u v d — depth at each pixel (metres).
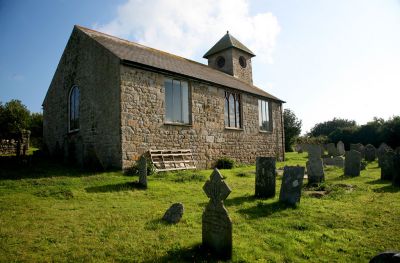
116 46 14.50
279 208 6.80
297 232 5.26
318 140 41.06
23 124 20.67
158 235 5.09
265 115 21.38
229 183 10.52
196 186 9.74
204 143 15.64
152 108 13.17
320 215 6.26
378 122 35.91
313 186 9.77
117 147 11.99
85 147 12.72
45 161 14.30
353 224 5.68
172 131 13.97
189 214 6.36
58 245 4.65
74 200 7.62
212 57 25.52
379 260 3.01
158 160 13.05
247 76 25.73
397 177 9.55
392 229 5.36
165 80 14.05
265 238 4.95
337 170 14.41
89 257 4.22
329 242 4.80
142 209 6.81
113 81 12.54
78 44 15.62
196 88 15.62
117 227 5.52
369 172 13.51
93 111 13.82
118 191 8.66
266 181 8.15
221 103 17.16
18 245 4.66
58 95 17.62
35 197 7.80
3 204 7.07
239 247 4.54
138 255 4.31
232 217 6.11
